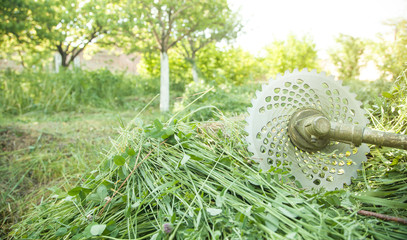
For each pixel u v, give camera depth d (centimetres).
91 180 162
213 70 1267
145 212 141
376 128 183
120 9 811
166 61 865
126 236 133
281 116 158
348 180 157
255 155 157
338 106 162
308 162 154
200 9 852
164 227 119
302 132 148
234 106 469
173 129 176
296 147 157
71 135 464
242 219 117
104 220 144
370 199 132
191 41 1172
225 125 199
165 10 823
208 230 121
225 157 159
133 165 157
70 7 830
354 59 1152
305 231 111
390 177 150
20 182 294
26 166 323
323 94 161
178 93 1209
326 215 117
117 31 842
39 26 855
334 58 1282
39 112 756
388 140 132
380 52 855
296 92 160
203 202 133
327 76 163
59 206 167
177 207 137
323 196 134
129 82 1185
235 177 151
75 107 824
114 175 165
